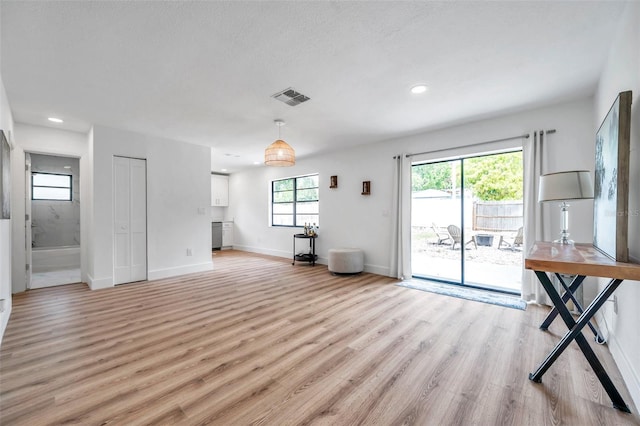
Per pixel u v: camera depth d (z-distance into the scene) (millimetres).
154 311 3139
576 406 1574
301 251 6531
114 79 2664
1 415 1500
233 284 4316
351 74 2605
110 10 1759
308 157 6262
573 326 1716
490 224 4508
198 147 5191
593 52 2260
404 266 4578
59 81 2686
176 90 2920
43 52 2203
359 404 1602
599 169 2139
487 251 4570
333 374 1901
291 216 6973
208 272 5176
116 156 4262
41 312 3104
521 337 2457
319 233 6035
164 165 4762
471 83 2787
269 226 7383
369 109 3443
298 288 4078
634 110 1661
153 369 1960
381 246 5000
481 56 2318
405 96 3086
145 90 2914
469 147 3955
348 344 2336
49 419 1473
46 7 1719
